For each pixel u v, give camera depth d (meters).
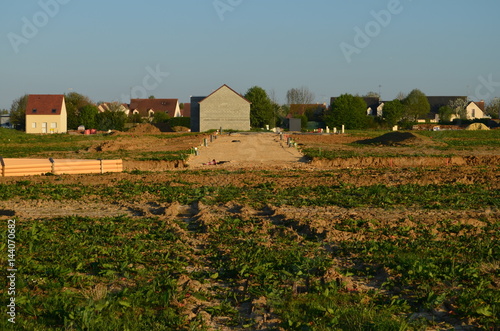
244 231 15.34
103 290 9.93
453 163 35.19
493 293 10.04
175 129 90.56
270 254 12.74
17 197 21.84
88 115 95.62
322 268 11.62
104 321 8.78
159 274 11.41
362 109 99.56
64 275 10.94
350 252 13.01
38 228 15.34
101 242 13.98
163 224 16.17
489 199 20.03
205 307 9.70
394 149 45.28
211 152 43.16
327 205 19.56
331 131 89.06
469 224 15.80
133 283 10.82
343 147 48.06
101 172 31.16
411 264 11.56
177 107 123.06
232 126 87.06
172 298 9.83
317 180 26.23
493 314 9.12
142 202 20.73
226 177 27.73
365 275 11.52
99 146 48.41
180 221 17.09
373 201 20.19
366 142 54.53
